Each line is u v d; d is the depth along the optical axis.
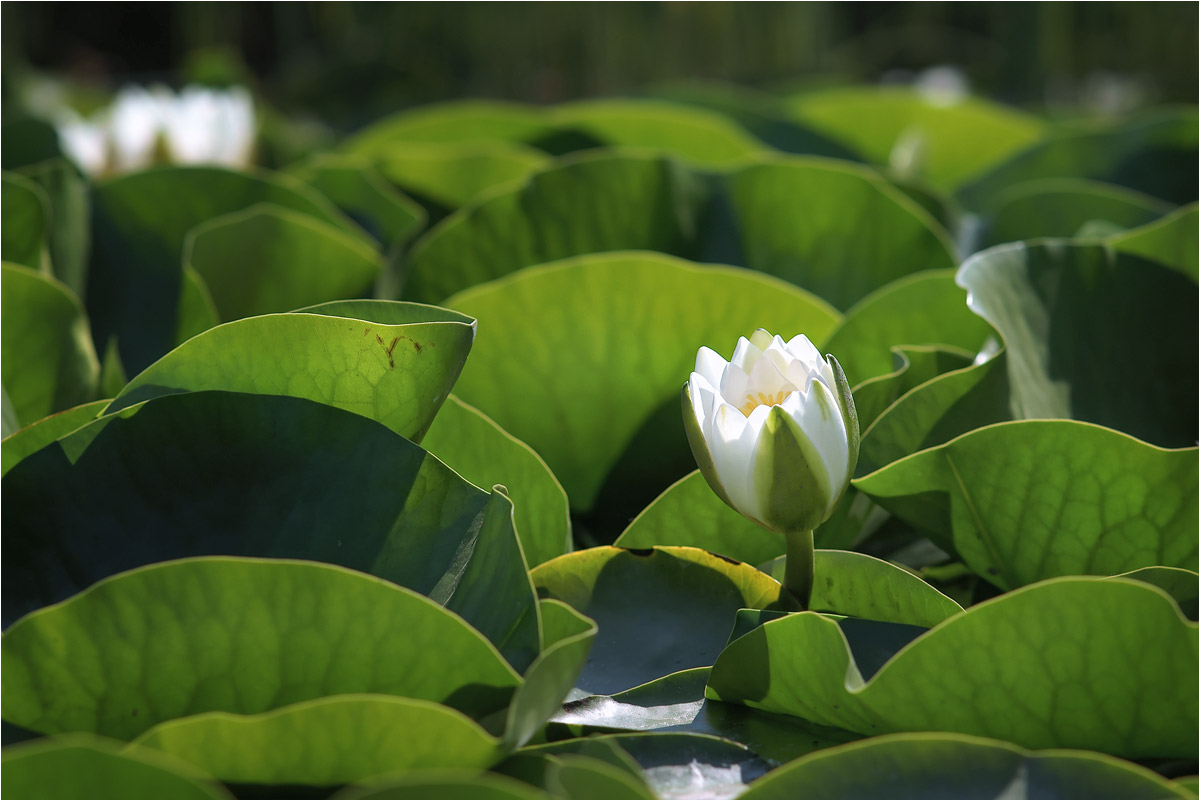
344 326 1.94
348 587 1.87
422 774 1.85
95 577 1.91
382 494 1.93
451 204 2.72
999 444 1.96
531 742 1.90
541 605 1.90
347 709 1.84
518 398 2.08
